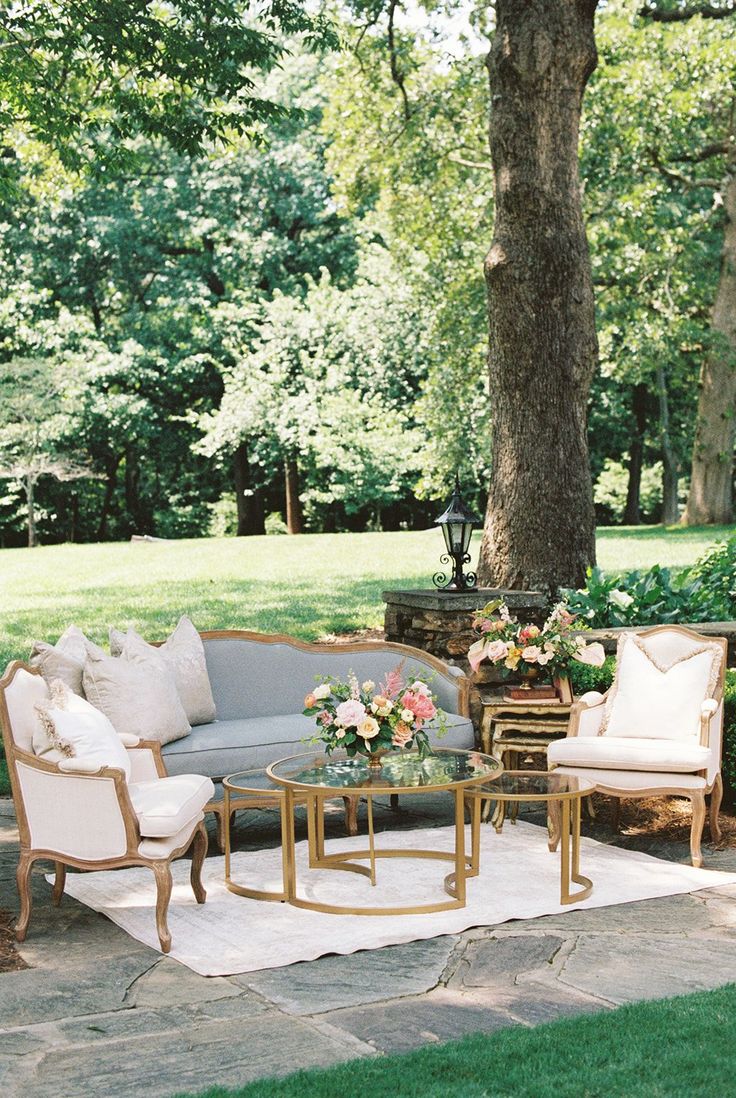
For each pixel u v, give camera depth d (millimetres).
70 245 27328
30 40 9875
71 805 4754
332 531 34344
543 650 6957
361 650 7527
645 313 19281
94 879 5680
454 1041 3504
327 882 5516
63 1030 3748
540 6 9867
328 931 4777
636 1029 3500
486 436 21406
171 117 10633
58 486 32156
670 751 5938
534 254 10031
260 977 4262
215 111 10938
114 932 4867
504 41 9953
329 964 4402
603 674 7395
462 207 17469
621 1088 3051
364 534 22656
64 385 26562
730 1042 3352
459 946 4594
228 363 29031
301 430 25969
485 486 24219
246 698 7137
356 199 17109
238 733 6348
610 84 16438
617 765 6012
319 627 12531
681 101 16812
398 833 6461
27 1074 3395
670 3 17141
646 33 16719
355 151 16516
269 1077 3303
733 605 9625
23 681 5145
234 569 17172
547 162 9977
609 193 17234
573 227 10125
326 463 26172
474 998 3990
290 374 26844
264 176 27109
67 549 22484
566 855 5125
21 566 18875
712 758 6086
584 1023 3576
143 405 28219
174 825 4711
